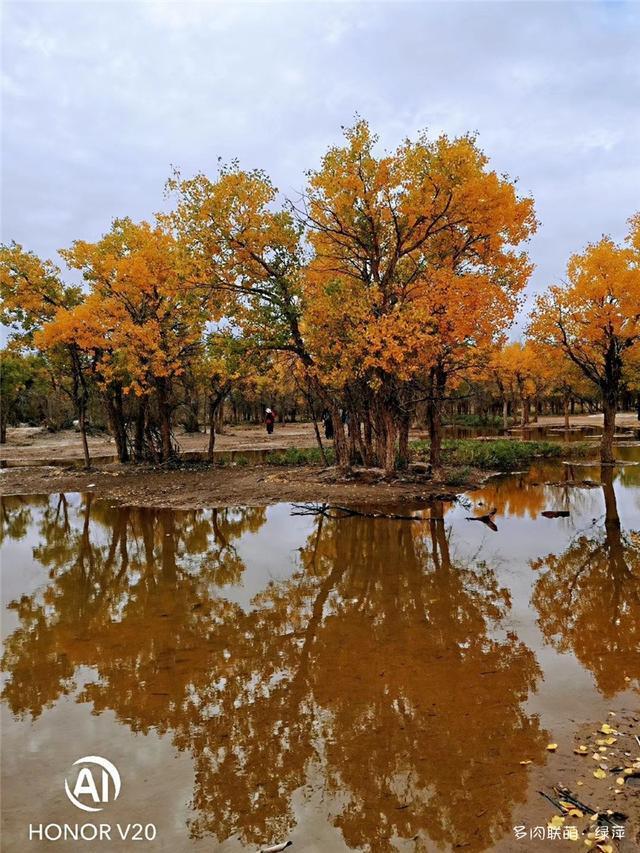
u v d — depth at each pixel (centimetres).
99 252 2458
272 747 477
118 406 2816
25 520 1579
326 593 901
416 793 412
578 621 749
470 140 1797
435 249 1939
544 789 410
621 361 2419
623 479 2039
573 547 1137
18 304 2477
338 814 394
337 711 531
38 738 501
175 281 2002
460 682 582
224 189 1745
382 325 1569
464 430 5175
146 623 786
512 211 1734
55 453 3672
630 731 480
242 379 2642
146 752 475
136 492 1961
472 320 1692
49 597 912
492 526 1341
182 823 390
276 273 1892
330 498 1700
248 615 808
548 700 539
